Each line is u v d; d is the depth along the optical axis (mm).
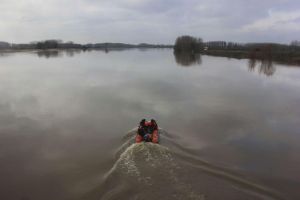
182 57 90188
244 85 33281
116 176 10977
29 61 71125
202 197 9500
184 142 14773
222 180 10656
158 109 21625
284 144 14992
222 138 15617
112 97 25703
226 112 21000
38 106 22562
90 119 19172
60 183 11164
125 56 100375
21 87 30844
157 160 11984
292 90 30406
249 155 13430
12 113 20609
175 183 10266
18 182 11367
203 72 45875
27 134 16469
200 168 11508
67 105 22859
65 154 13758
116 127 17531
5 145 14953
